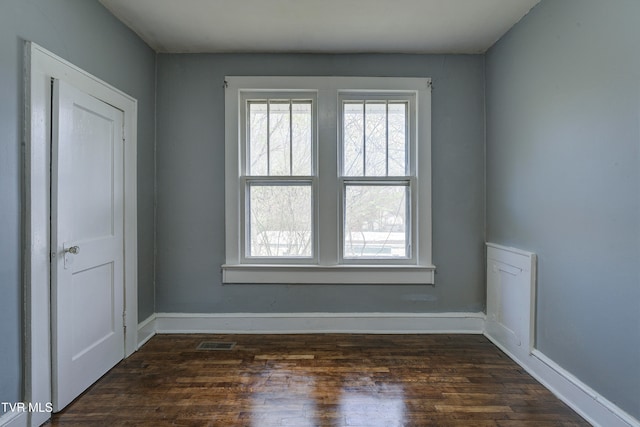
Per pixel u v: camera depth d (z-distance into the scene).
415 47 2.68
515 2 2.08
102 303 2.07
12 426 1.47
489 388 1.95
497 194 2.58
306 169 2.80
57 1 1.74
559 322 1.88
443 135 2.79
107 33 2.15
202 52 2.75
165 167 2.77
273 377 2.06
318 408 1.75
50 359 1.68
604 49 1.58
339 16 2.25
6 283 1.47
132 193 2.38
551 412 1.73
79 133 1.87
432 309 2.79
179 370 2.15
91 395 1.87
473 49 2.71
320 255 2.77
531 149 2.14
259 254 2.82
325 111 2.75
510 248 2.36
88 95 1.93
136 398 1.84
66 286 1.76
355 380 2.03
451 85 2.78
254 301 2.79
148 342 2.59
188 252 2.79
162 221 2.78
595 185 1.63
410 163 2.80
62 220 1.73
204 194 2.79
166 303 2.79
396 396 1.86
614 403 1.53
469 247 2.79
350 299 2.78
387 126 2.80
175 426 1.61
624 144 1.48
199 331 2.78
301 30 2.43
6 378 1.47
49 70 1.66
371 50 2.72
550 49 1.96
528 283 2.13
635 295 1.43
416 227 2.79
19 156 1.53
